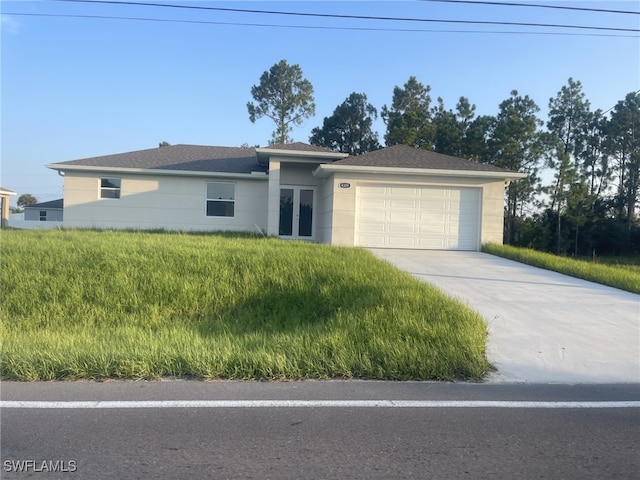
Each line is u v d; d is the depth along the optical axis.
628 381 5.46
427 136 40.22
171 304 8.10
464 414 4.41
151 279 8.59
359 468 3.40
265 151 18.39
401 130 39.25
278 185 18.91
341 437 3.88
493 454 3.65
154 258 9.54
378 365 5.55
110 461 3.44
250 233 19.44
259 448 3.67
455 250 16.44
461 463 3.50
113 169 19.84
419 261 13.62
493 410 4.52
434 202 16.47
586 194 34.75
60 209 52.09
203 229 20.61
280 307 8.13
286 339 6.29
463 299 9.30
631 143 40.28
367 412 4.40
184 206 20.50
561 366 5.94
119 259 9.33
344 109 47.88
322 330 6.76
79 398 4.61
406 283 8.80
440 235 16.50
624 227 37.91
